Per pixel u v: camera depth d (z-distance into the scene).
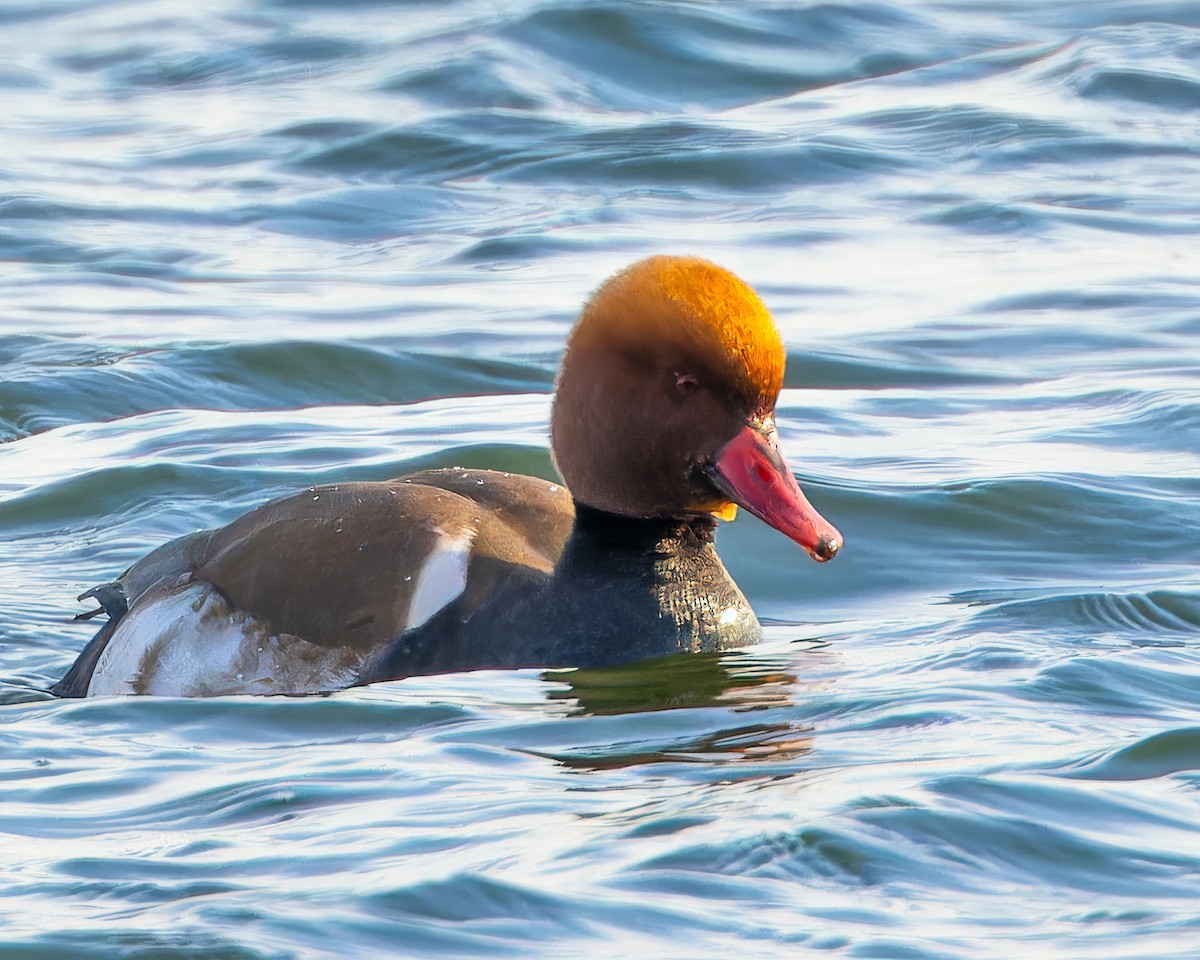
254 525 10.05
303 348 16.98
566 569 9.65
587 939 5.88
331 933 5.91
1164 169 23.86
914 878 6.29
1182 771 7.21
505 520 9.98
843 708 8.33
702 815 6.86
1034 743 7.63
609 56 28.95
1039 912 6.03
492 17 30.69
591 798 7.13
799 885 6.24
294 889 6.26
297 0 34.44
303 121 27.20
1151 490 12.48
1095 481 12.62
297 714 8.54
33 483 13.68
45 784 7.56
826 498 12.38
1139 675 8.68
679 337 9.47
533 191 23.67
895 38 30.31
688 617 9.65
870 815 6.79
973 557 11.59
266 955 5.76
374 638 9.38
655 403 9.52
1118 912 6.02
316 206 23.50
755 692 8.76
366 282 19.98
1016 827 6.66
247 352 16.94
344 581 9.52
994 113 26.05
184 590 9.90
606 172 24.17
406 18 32.59
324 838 6.75
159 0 35.81
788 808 6.88
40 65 32.34
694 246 20.89
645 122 26.20
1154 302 18.31
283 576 9.66
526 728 8.23
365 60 30.30
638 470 9.59
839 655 9.52
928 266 19.94
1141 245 20.62
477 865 6.39
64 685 10.08
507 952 5.79
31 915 6.11
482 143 25.50
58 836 6.91
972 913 6.03
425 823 6.89
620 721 8.30
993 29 31.11
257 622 9.62
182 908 6.13
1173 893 6.14
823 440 14.11
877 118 26.25
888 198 22.84
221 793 7.36
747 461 9.50
